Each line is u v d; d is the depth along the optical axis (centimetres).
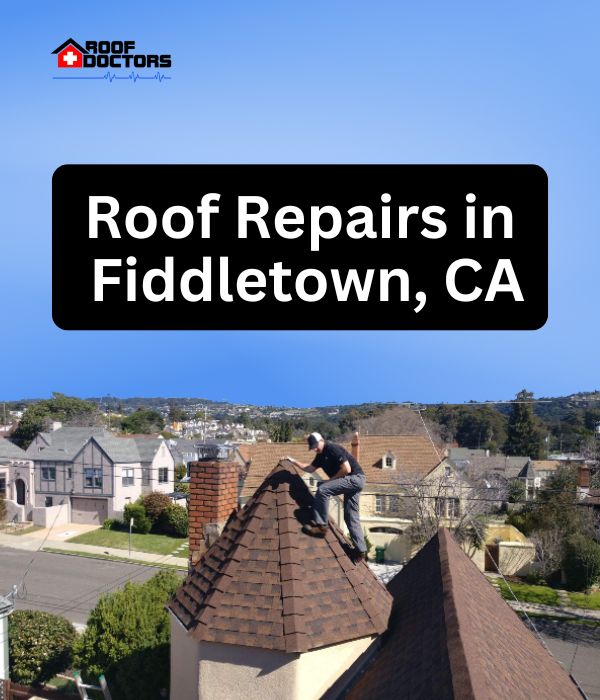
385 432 7081
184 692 691
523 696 564
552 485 4447
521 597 3123
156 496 4631
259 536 693
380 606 742
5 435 8756
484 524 3519
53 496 4950
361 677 657
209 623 627
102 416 11306
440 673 523
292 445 4403
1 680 1517
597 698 1998
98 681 1541
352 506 765
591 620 2819
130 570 3541
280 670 600
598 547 3334
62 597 2977
